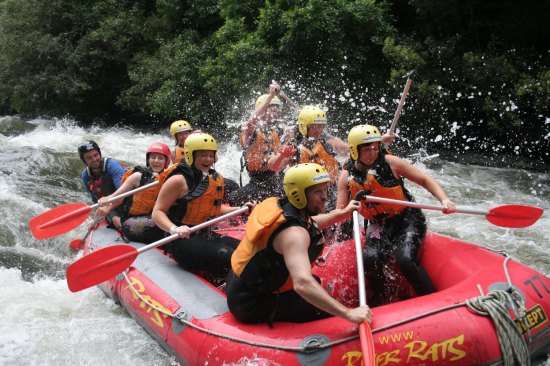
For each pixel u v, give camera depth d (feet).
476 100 32.19
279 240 9.12
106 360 11.80
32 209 21.59
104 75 48.49
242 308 9.94
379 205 12.17
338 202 12.42
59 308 14.23
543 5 32.96
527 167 30.55
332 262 12.68
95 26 48.65
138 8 48.75
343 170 12.51
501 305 9.49
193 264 12.64
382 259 12.23
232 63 36.42
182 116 43.39
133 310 12.75
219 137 38.19
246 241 9.80
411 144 34.73
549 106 29.58
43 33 49.19
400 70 32.86
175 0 44.62
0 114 53.36
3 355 12.00
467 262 11.40
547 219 21.40
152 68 43.21
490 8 35.01
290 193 9.27
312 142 15.98
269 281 9.59
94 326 13.19
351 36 35.37
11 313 13.83
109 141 37.35
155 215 12.37
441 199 11.71
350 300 12.50
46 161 28.04
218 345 10.02
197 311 11.03
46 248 19.31
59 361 11.82
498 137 33.68
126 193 14.96
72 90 46.16
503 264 10.82
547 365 10.20
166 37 46.60
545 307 10.07
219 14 41.73
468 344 9.07
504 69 30.78
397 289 12.75
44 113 50.24
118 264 12.09
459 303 9.57
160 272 12.81
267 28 35.73
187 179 12.58
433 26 35.94
